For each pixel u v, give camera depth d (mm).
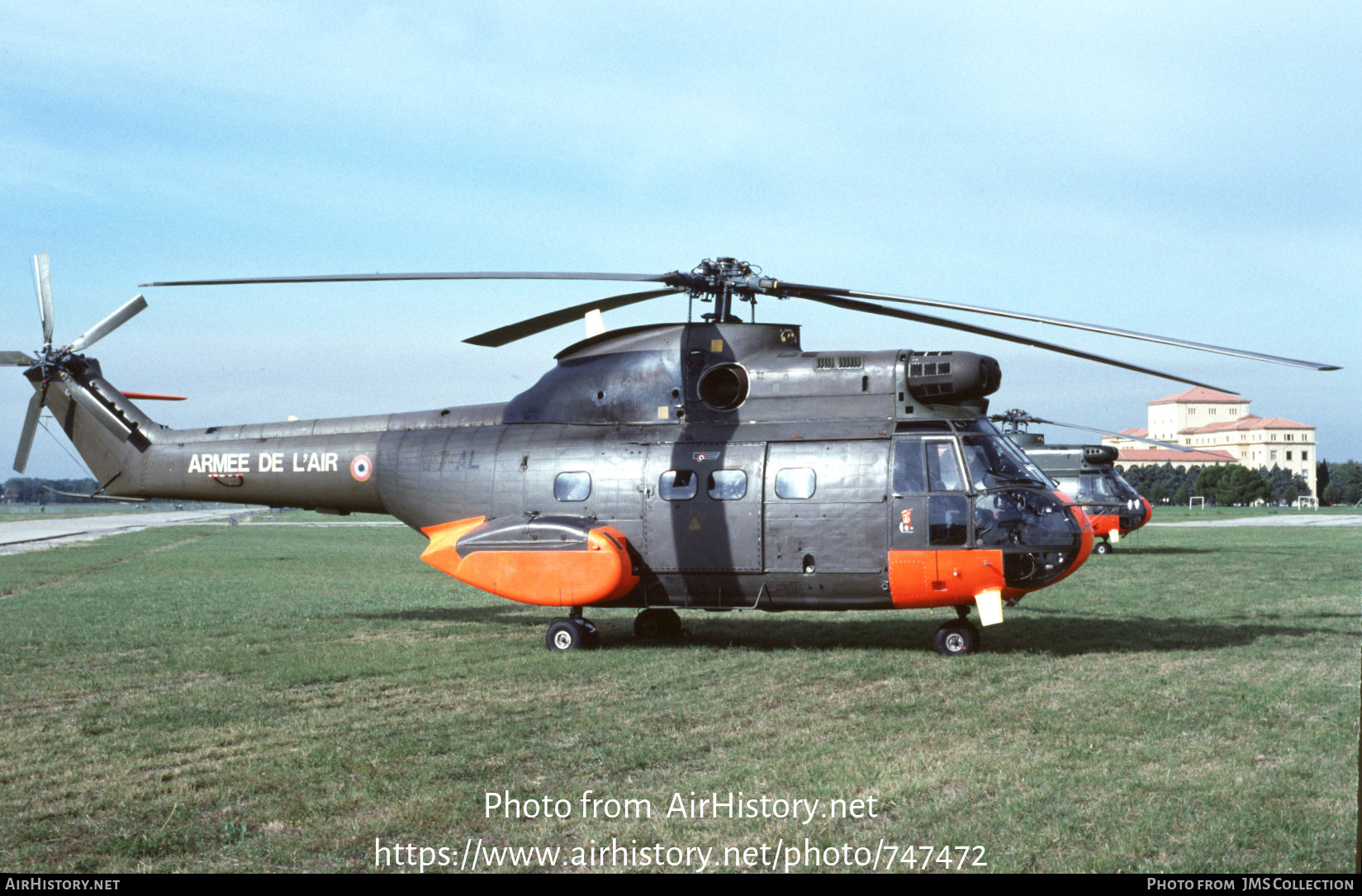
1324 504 135250
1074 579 22109
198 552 35969
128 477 17203
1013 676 10930
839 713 9312
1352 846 5770
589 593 12836
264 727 9000
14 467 17594
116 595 20453
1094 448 32312
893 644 13500
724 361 13344
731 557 12695
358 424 15992
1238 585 20453
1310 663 11539
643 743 8320
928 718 9039
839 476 12359
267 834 6316
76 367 17500
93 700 10266
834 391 12805
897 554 12016
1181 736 8305
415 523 15164
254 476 16234
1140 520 31906
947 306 11344
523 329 13492
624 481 13305
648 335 13977
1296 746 7922
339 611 17719
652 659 12297
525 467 13977
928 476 12086
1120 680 10617
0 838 6246
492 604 18922
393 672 11617
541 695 10266
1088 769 7371
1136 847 5820
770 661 12086
